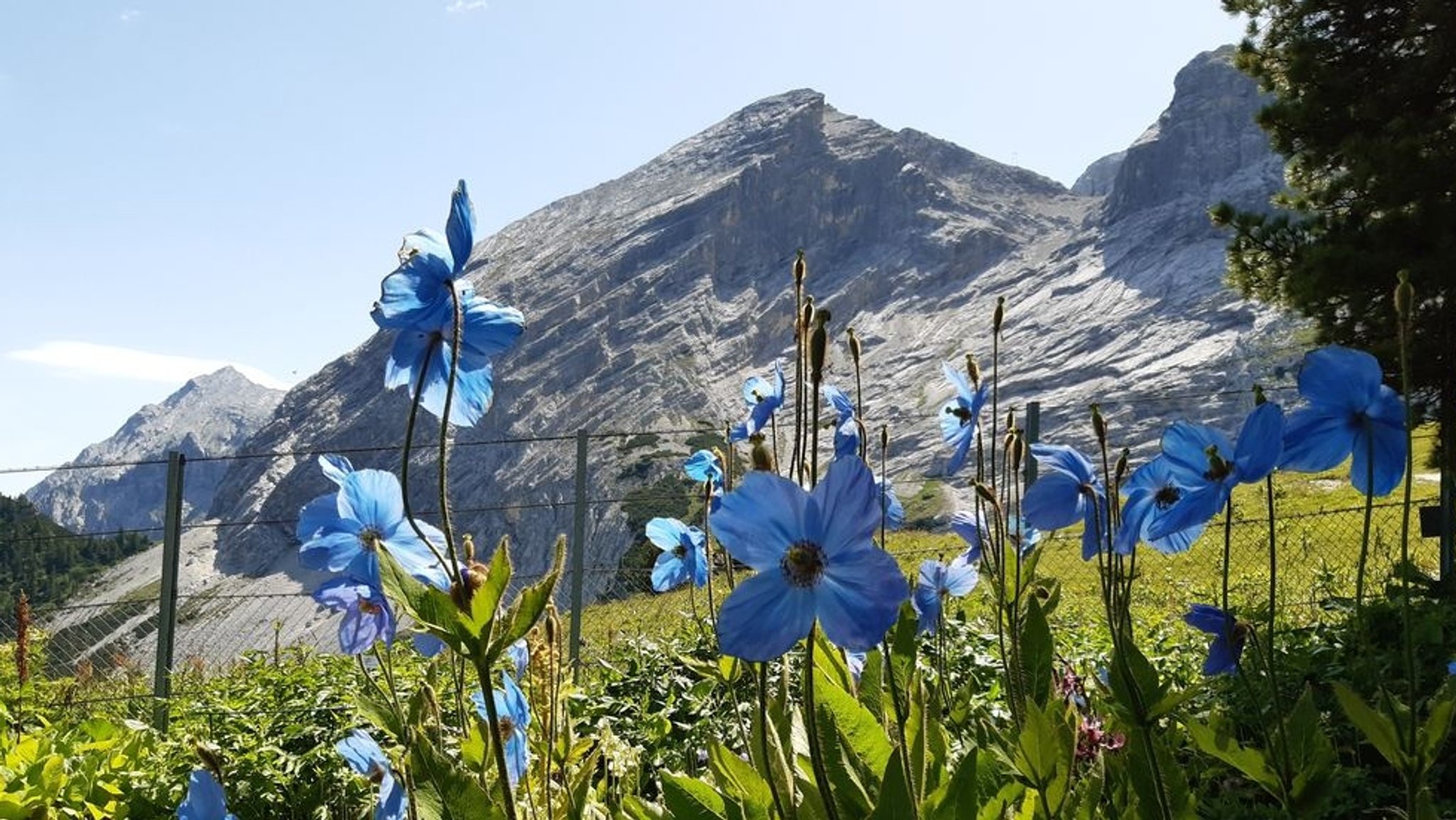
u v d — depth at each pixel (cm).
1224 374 11325
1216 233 15100
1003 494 236
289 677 627
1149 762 192
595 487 10400
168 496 750
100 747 512
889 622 135
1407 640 161
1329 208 1096
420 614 146
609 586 945
